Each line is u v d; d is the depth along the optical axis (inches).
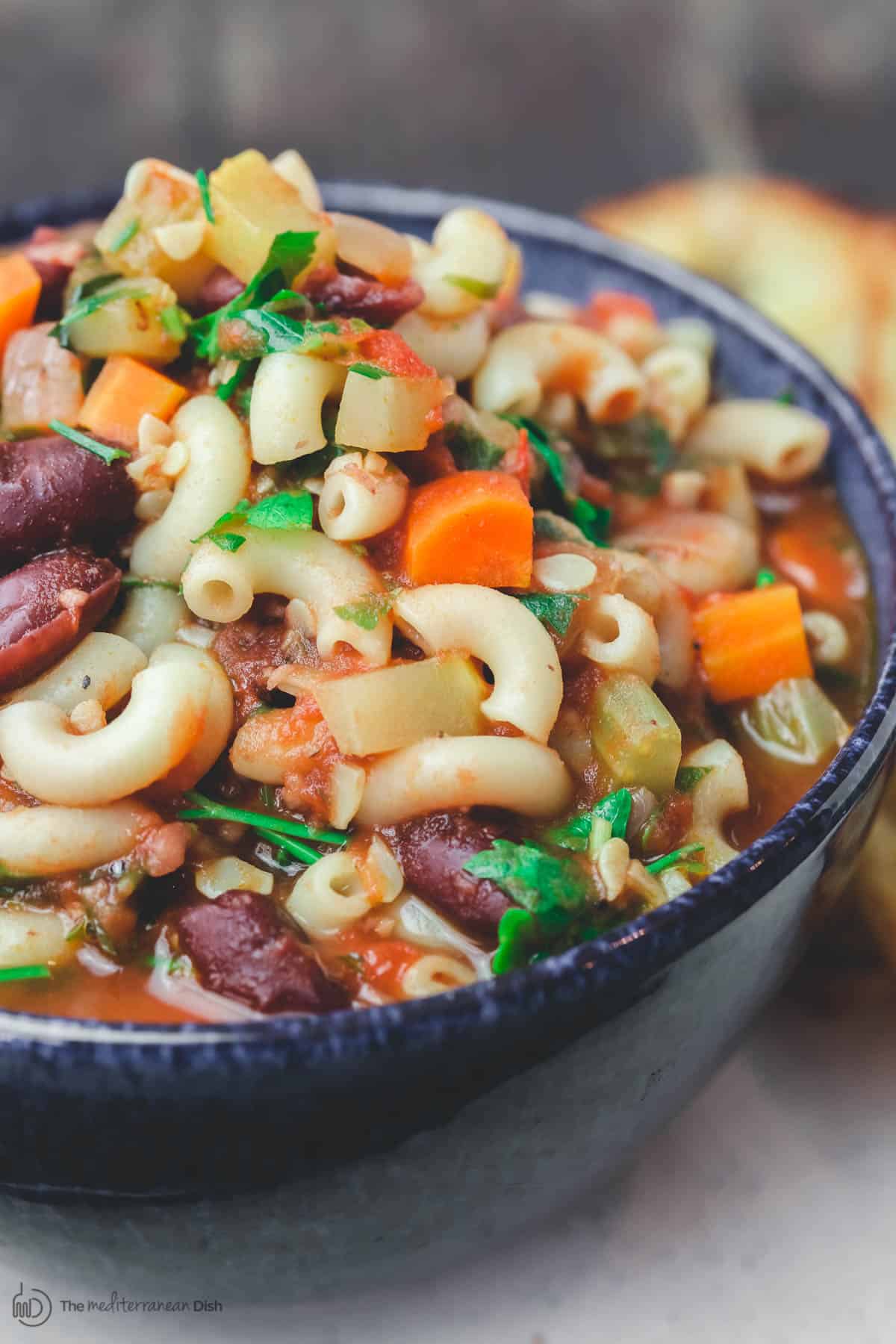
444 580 10.9
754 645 11.9
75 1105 9.4
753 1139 12.5
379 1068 9.4
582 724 11.1
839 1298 11.9
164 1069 9.3
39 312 11.9
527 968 9.6
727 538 12.5
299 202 11.5
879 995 13.1
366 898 10.5
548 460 11.9
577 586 11.1
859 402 13.2
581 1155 10.5
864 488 12.9
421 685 10.7
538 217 14.4
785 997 13.1
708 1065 10.9
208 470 11.1
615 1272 11.9
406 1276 11.1
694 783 11.2
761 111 23.8
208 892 10.6
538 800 10.7
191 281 11.7
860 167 22.6
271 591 11.0
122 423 11.2
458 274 11.9
